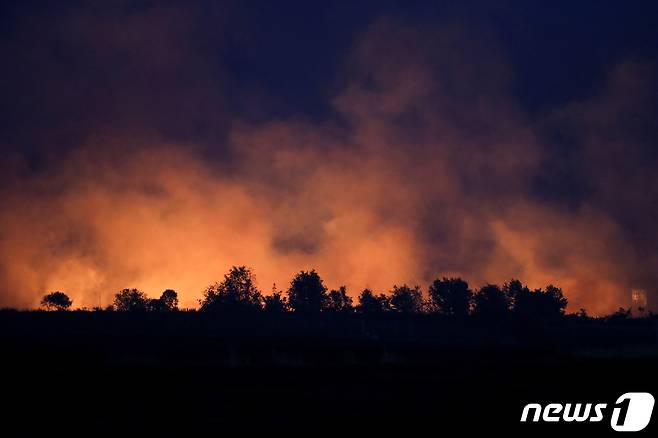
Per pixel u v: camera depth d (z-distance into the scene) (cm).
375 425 10125
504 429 10219
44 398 11812
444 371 15812
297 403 11600
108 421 10275
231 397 12112
